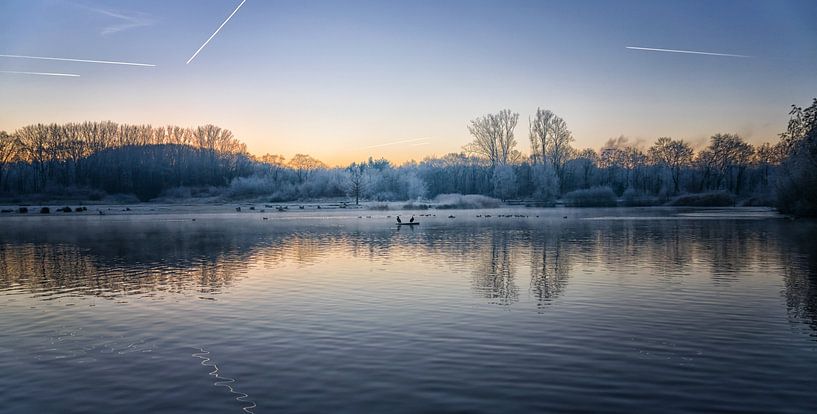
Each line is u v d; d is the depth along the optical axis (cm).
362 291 2022
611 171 14825
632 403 964
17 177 14950
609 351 1266
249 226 5956
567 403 966
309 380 1091
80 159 16062
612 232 4666
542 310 1686
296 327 1504
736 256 2956
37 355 1282
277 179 17212
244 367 1175
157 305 1816
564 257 2978
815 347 1285
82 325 1562
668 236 4222
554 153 12362
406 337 1393
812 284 2100
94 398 1014
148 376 1128
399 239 4209
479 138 12681
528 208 10631
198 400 996
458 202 10500
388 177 15788
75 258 3120
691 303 1773
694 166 13638
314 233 4891
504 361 1197
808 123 6016
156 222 6825
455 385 1056
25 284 2255
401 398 995
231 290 2072
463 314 1639
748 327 1473
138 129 17925
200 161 17700
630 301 1811
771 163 12431
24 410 963
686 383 1059
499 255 3095
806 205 6256
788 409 936
